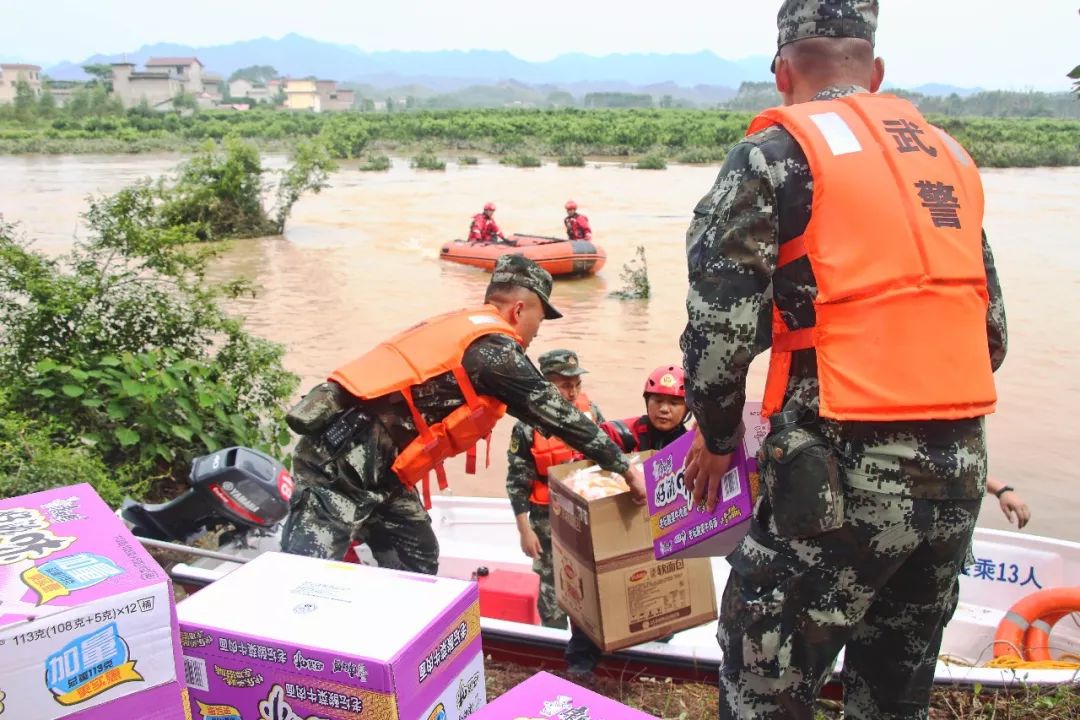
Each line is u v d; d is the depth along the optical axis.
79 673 1.51
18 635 1.46
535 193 32.44
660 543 2.50
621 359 11.31
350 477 3.29
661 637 3.22
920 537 1.86
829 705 2.95
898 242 1.85
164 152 56.81
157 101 158.00
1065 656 3.64
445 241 21.58
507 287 3.60
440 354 3.25
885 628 2.08
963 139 48.53
